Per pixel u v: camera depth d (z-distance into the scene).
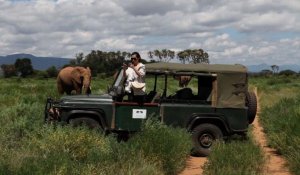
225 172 8.30
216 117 11.01
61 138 8.94
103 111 10.65
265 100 26.53
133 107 10.73
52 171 7.07
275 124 12.85
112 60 85.12
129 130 10.69
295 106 15.24
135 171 7.88
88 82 19.33
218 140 10.79
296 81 59.81
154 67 10.88
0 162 7.19
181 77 11.29
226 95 11.06
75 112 10.54
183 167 9.59
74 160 8.20
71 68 19.77
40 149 8.67
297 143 10.09
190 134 10.68
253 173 8.59
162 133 9.45
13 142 9.20
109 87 11.70
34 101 17.81
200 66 11.09
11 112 12.52
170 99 10.93
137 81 10.84
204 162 9.97
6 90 25.06
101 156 8.24
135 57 10.86
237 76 11.09
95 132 9.68
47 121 10.67
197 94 11.40
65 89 20.05
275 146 11.84
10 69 101.12
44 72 89.62
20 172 6.86
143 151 8.90
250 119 11.66
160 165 8.87
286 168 9.70
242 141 11.09
